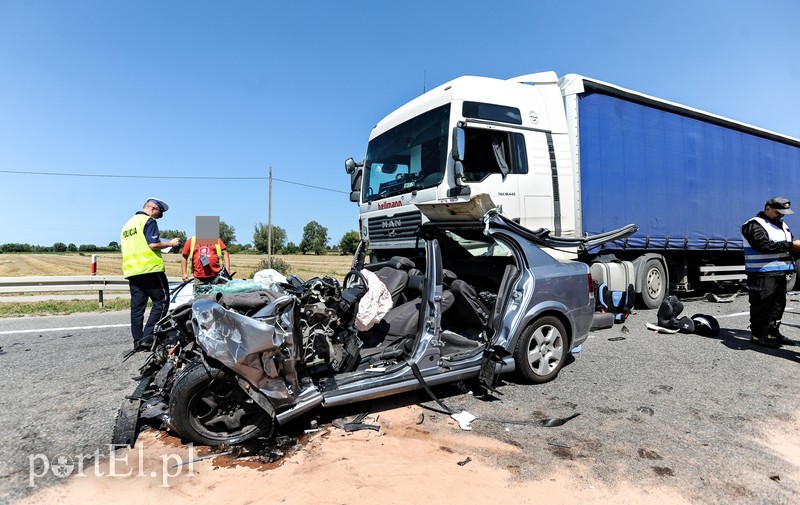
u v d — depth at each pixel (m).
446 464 3.06
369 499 2.66
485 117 6.61
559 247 4.98
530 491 2.75
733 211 10.41
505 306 4.47
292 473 2.93
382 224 7.61
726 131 10.28
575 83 7.52
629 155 8.33
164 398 3.48
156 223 5.80
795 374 4.95
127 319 8.73
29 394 4.41
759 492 2.77
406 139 7.23
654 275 8.98
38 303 10.63
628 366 5.24
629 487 2.81
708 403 4.15
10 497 2.69
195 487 2.79
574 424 3.70
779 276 5.89
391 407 4.02
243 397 3.29
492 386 4.05
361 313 3.93
